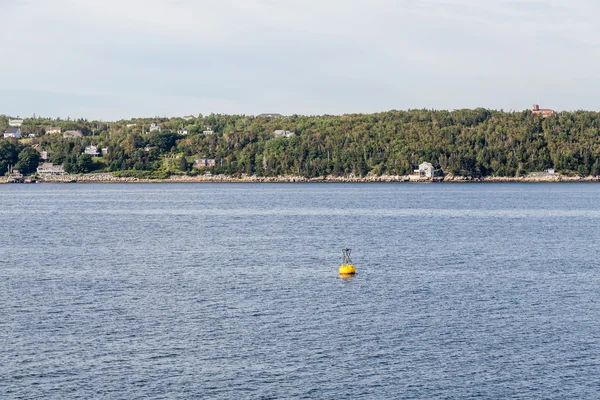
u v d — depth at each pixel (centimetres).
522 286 10425
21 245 15625
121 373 6794
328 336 7856
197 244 15650
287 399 6272
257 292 10031
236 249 14688
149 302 9425
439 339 7750
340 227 19625
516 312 8862
